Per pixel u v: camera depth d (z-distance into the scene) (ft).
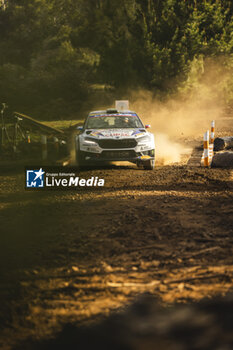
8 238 54.90
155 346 28.89
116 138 109.50
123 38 316.40
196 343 28.86
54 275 42.19
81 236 54.65
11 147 156.87
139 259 46.01
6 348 29.45
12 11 593.42
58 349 29.17
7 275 42.37
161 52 300.40
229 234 53.52
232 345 28.37
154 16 312.29
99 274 42.14
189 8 309.22
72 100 421.18
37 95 423.64
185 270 42.55
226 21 333.42
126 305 35.29
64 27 576.20
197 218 61.05
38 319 33.32
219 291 37.09
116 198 76.23
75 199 77.15
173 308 34.35
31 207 72.08
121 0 360.07
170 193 78.33
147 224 58.70
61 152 146.72
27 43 579.07
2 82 436.76
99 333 30.99
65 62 461.78
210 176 96.63
